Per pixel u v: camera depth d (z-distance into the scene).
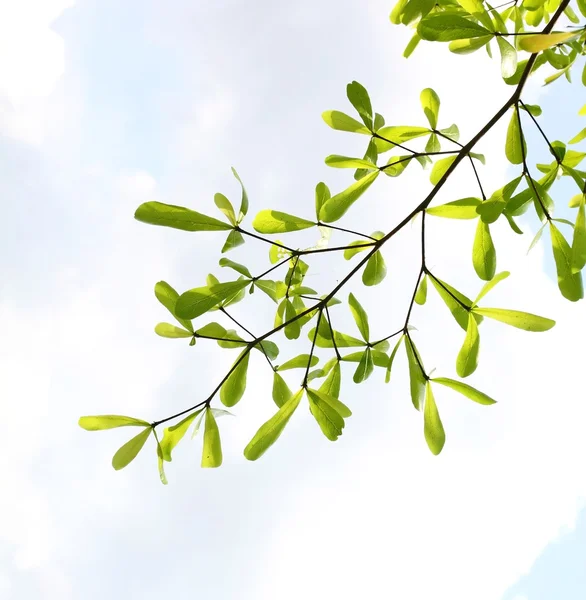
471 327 1.33
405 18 1.30
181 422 1.35
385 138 1.37
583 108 1.38
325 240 1.41
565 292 1.31
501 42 1.27
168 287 1.35
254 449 1.33
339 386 1.39
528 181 1.32
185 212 1.32
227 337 1.36
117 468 1.34
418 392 1.35
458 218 1.34
